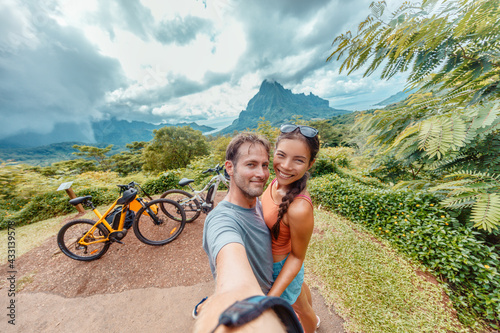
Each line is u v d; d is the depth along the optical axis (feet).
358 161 26.96
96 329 7.05
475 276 7.25
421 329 6.16
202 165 27.02
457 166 8.45
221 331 0.75
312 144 3.26
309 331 5.45
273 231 3.71
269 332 0.73
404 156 9.54
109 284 8.83
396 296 7.15
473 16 5.36
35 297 8.45
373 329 6.23
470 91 7.53
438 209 9.27
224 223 3.10
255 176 3.16
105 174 32.42
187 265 9.57
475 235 8.00
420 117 8.96
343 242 10.13
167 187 21.88
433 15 5.91
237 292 1.72
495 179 6.82
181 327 6.91
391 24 6.51
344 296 7.30
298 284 4.23
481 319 6.33
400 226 9.96
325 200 14.84
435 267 8.18
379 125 10.55
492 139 7.39
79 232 13.73
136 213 10.65
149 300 7.97
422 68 6.63
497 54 5.85
